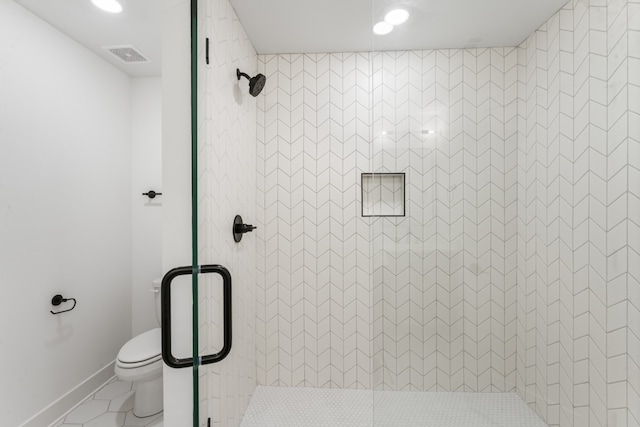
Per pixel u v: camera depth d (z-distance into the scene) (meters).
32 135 1.60
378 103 1.30
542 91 1.21
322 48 1.82
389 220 1.32
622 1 1.07
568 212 1.18
